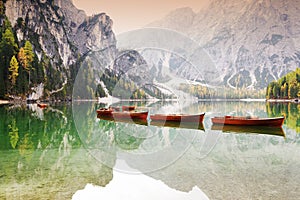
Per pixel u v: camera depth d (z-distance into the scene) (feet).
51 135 26.18
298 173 13.91
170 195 10.15
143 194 10.14
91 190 11.00
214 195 10.71
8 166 15.43
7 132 29.07
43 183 12.45
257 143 23.95
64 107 68.49
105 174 12.21
